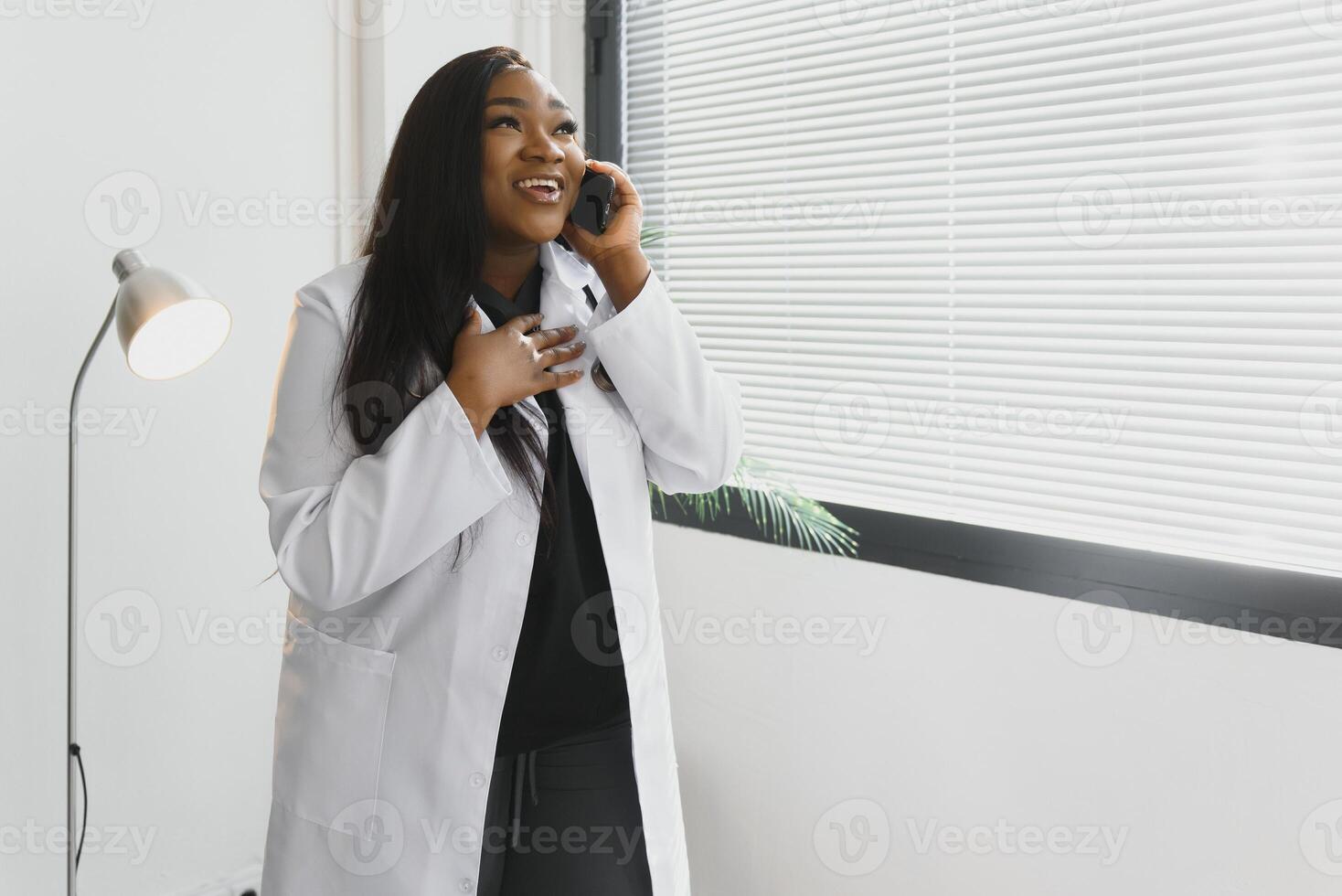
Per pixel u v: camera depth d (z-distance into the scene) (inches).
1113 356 65.8
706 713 89.0
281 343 84.8
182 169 78.1
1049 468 69.0
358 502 43.4
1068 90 66.6
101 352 74.9
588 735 52.4
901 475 76.7
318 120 85.8
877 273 77.2
